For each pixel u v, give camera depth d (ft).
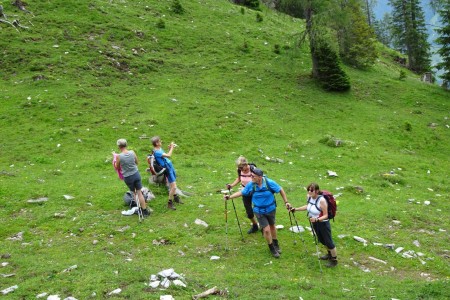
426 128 106.32
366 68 151.64
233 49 135.85
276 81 120.16
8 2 127.85
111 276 30.76
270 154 79.10
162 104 95.45
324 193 36.24
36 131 78.33
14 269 33.35
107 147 74.90
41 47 111.45
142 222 44.75
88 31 124.16
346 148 85.46
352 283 33.60
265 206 37.27
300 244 41.32
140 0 156.46
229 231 43.37
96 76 104.27
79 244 39.65
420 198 61.62
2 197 50.14
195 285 30.37
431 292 31.42
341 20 111.55
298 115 103.19
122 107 91.81
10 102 88.07
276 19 181.98
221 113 95.20
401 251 41.83
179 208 49.03
